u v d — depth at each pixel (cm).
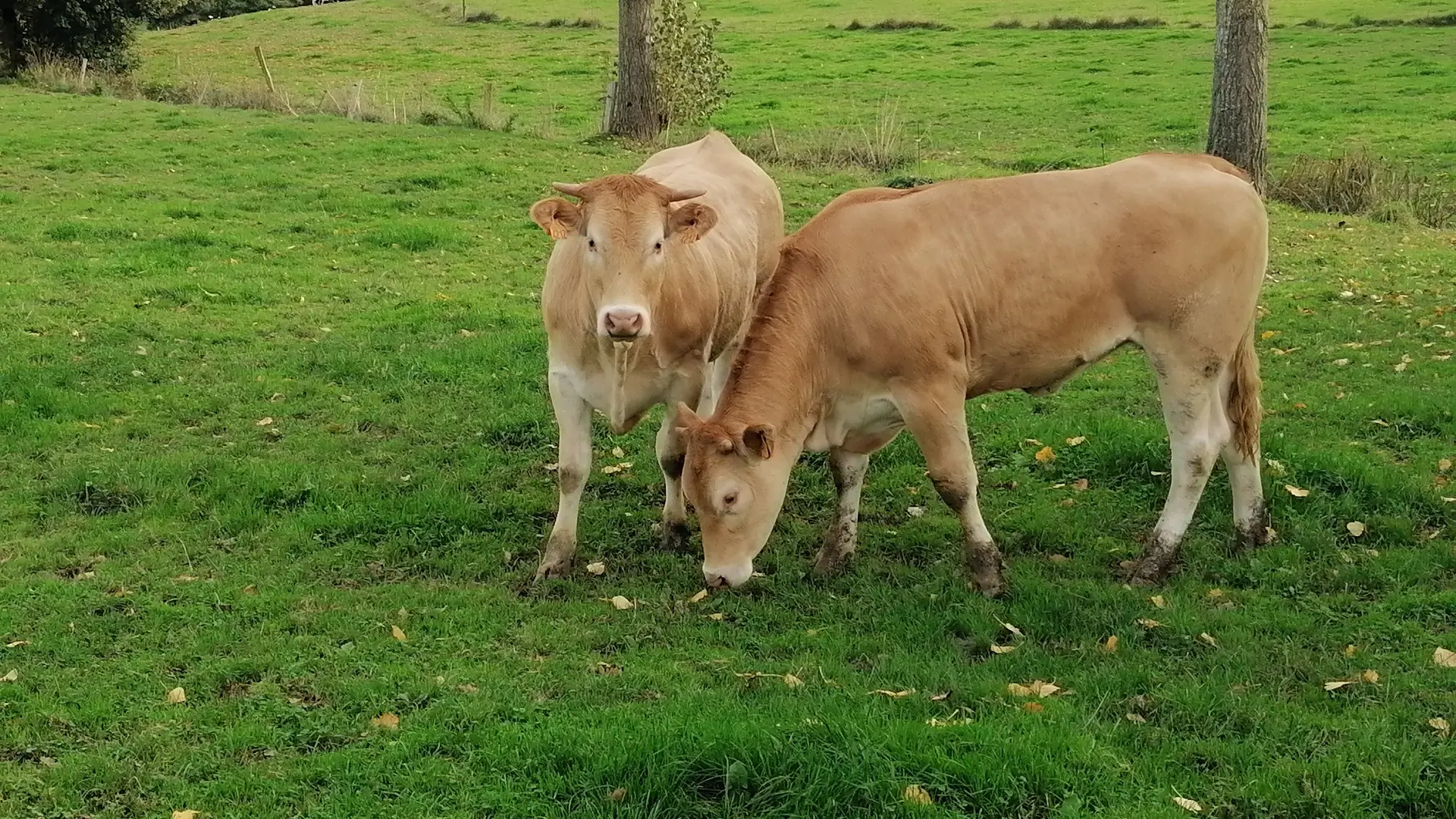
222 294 1160
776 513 587
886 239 598
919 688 522
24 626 576
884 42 3697
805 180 1711
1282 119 2317
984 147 2105
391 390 916
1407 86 2584
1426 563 638
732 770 432
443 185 1677
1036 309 605
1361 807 428
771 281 601
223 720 499
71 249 1298
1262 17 1653
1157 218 607
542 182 1703
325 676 535
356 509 716
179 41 4444
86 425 836
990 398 912
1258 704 501
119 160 1775
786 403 582
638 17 2089
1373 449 793
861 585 638
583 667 546
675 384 654
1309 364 971
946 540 692
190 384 923
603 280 576
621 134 2112
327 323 1096
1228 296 617
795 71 3206
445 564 663
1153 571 640
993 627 582
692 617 602
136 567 645
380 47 4016
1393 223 1552
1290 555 654
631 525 720
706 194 725
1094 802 429
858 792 426
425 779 451
